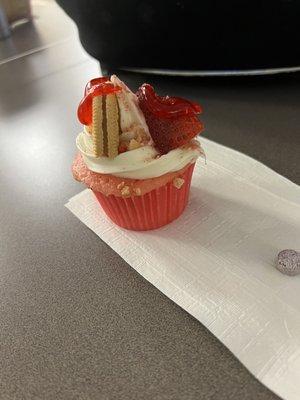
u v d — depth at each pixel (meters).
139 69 0.34
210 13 0.27
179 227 0.20
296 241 0.19
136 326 0.16
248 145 0.25
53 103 0.34
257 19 0.27
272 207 0.21
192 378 0.14
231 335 0.15
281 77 0.32
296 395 0.13
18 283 0.19
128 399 0.14
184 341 0.16
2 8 0.45
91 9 0.30
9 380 0.15
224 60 0.30
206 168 0.24
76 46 0.42
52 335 0.17
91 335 0.16
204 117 0.29
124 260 0.19
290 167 0.23
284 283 0.17
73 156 0.27
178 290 0.17
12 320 0.18
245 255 0.18
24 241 0.21
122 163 0.18
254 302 0.16
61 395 0.15
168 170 0.18
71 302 0.18
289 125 0.27
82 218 0.22
